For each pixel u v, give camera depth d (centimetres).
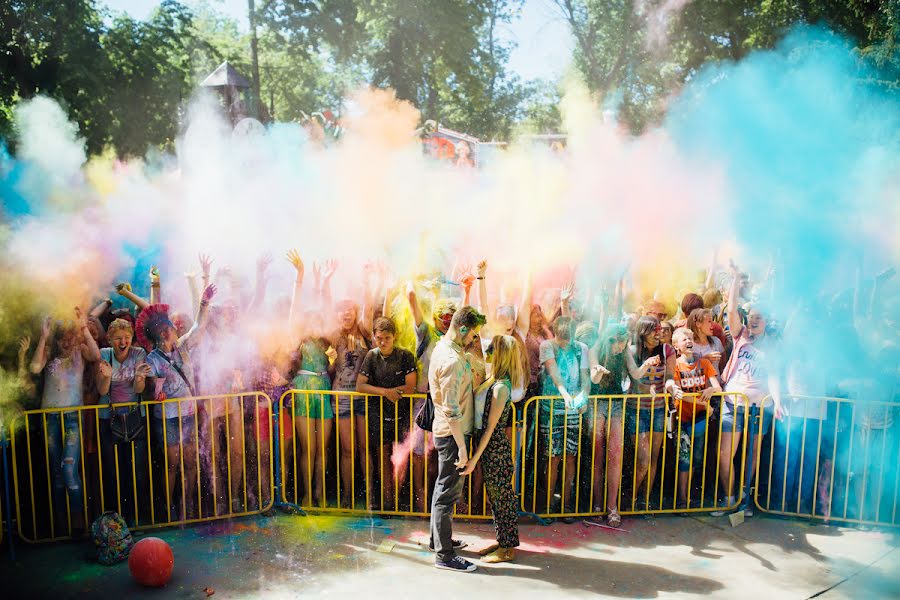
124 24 2119
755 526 578
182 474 546
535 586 475
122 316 618
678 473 611
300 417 583
